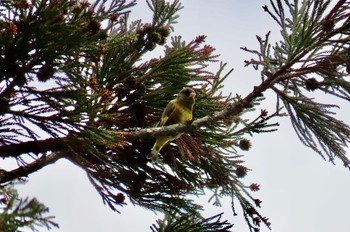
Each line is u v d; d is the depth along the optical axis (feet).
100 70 38.19
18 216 18.80
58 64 32.48
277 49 34.22
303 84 33.65
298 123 34.37
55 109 31.50
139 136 36.17
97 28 34.73
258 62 33.99
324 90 33.14
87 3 34.01
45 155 36.42
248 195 38.73
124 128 39.09
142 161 38.73
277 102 34.19
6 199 22.39
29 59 31.86
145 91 39.83
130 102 38.78
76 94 31.63
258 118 34.30
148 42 39.75
